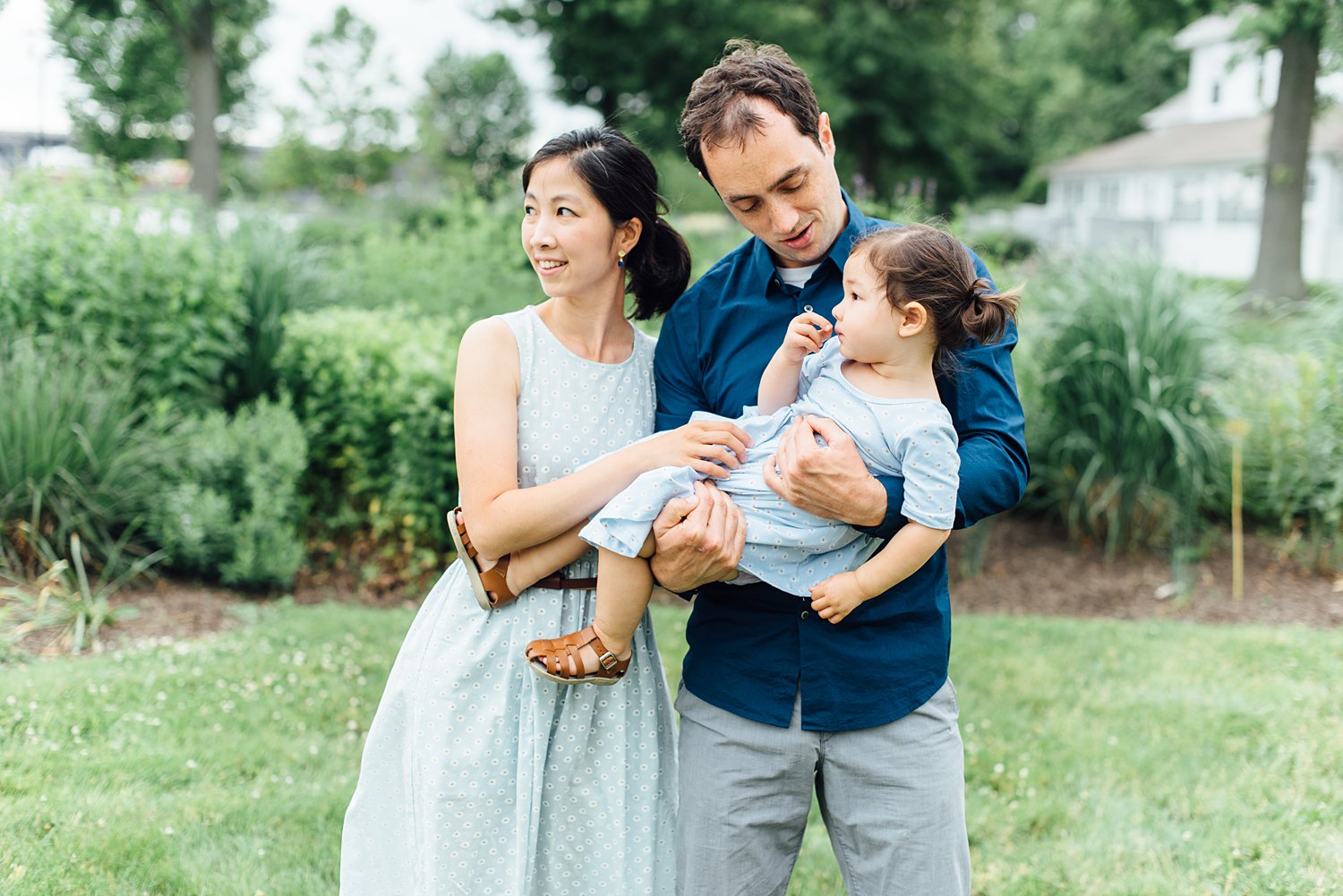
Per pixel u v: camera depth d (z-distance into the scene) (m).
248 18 19.73
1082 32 39.94
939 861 1.97
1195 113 32.72
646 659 2.16
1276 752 3.82
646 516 1.86
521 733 2.03
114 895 2.76
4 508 5.00
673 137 20.55
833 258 2.07
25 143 15.30
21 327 5.65
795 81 1.95
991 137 28.05
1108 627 5.25
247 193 24.11
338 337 6.04
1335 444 6.16
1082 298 6.45
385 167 32.62
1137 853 3.17
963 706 4.25
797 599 1.99
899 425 1.87
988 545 6.51
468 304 7.57
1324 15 16.41
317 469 5.95
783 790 2.02
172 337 5.77
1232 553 6.34
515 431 2.06
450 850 2.04
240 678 4.20
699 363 2.21
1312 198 24.66
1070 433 6.41
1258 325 7.93
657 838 2.16
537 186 2.03
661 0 19.50
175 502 5.22
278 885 2.84
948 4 24.30
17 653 4.38
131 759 3.44
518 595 2.06
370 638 4.75
